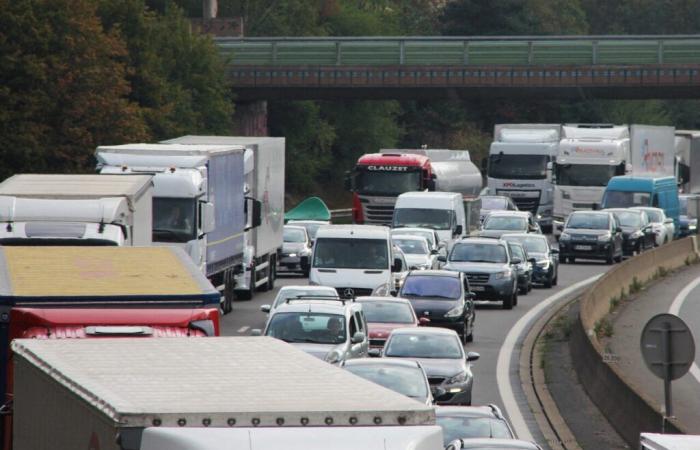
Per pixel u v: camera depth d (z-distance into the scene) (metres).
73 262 47.62
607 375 71.69
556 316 115.62
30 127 151.50
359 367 58.28
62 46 156.75
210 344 31.66
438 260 130.00
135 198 74.62
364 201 176.62
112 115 158.88
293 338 71.81
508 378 83.12
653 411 58.09
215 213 102.38
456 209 156.75
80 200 71.81
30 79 153.38
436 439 22.94
